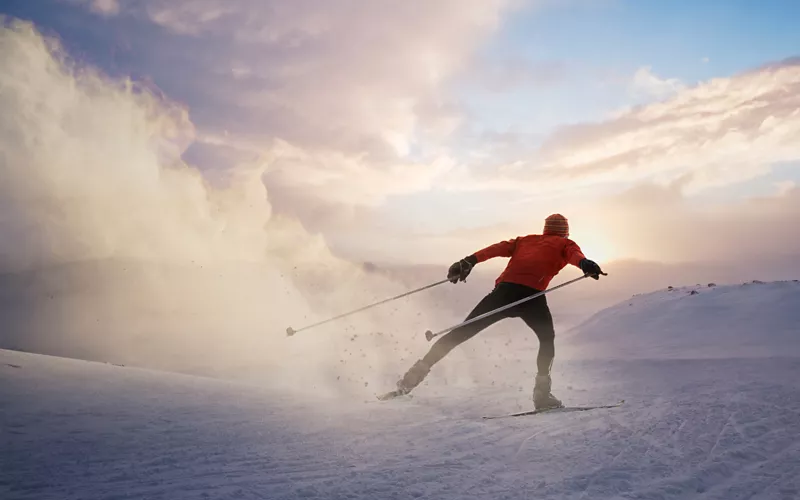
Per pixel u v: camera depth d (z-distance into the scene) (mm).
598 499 2012
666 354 10984
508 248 5270
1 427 2629
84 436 2609
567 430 3090
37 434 2580
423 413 3609
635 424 3225
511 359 9977
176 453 2479
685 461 2482
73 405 3049
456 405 4496
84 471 2205
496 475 2277
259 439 2771
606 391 5656
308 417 3338
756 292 14688
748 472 2381
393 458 2510
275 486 2094
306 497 1987
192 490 2025
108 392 3395
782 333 11797
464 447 2711
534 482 2182
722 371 7637
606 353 11688
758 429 3064
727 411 3549
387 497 2002
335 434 2959
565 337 14508
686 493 2121
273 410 3432
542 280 4984
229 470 2285
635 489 2125
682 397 4527
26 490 1986
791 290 14297
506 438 2912
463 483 2168
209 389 3871
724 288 15680
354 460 2471
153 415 3035
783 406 3736
